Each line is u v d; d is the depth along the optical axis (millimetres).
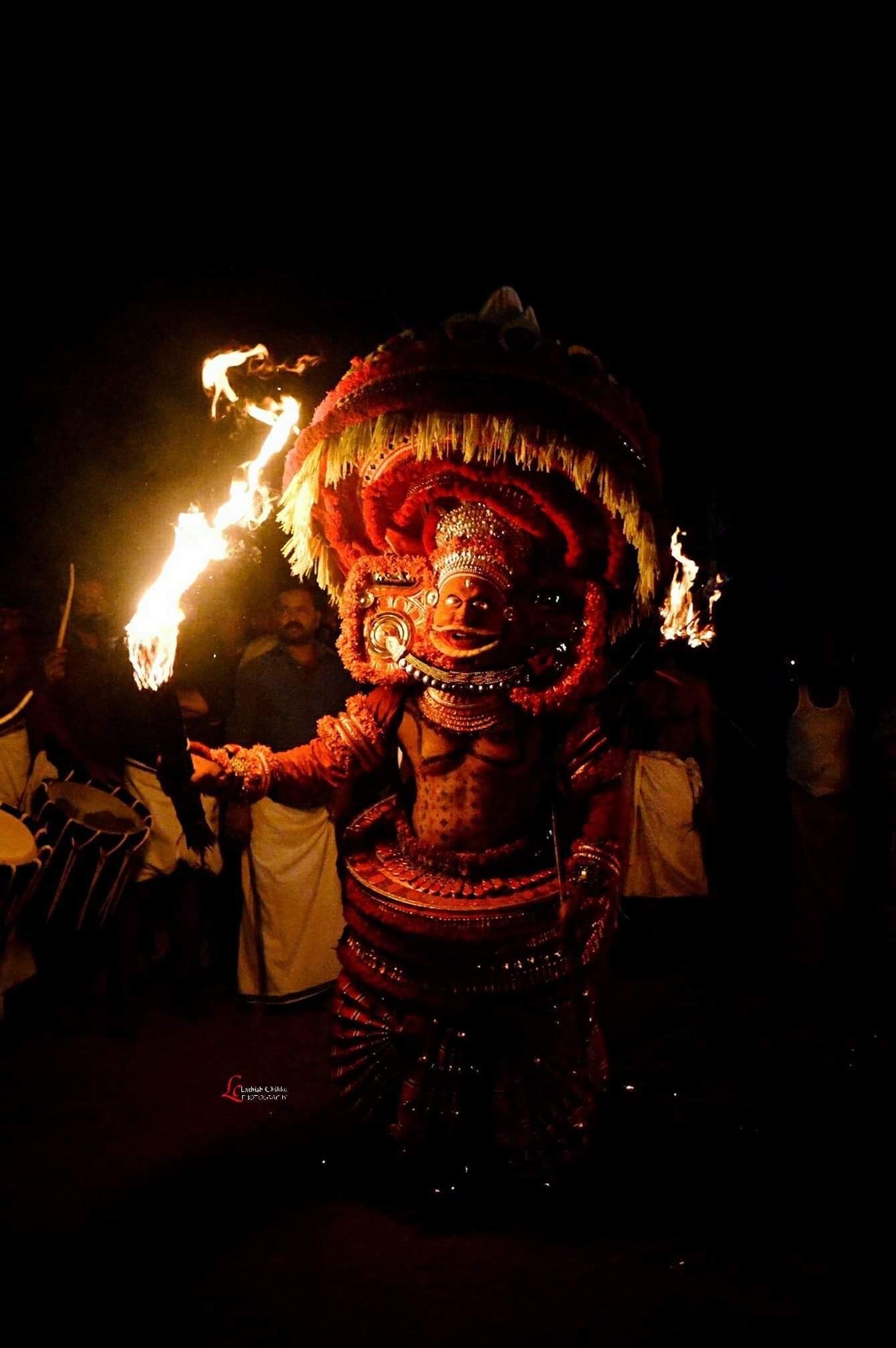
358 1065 2959
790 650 6383
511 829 3023
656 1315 2438
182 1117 3557
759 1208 2945
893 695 5520
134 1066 4039
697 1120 3545
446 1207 2900
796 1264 2654
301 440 2943
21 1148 3322
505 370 2703
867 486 7441
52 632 6250
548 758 3061
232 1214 2898
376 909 2928
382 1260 2678
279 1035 4391
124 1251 2709
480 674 2961
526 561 3043
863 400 7465
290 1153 3277
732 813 7332
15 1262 2652
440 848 3008
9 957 4414
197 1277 2590
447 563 2959
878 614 6805
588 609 3025
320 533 3289
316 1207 2945
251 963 4699
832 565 7367
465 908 2840
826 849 5504
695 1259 2680
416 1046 2889
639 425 2906
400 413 2752
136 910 4660
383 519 3150
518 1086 2875
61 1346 2311
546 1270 2629
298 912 4641
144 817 4555
